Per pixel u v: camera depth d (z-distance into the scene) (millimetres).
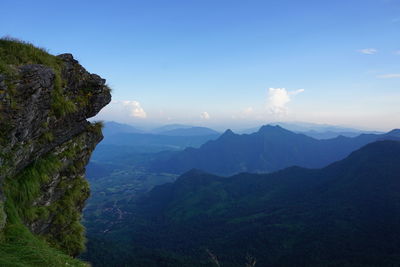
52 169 10117
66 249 10992
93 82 12766
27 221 8594
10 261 6020
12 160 7762
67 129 11211
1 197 7102
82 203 12625
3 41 9258
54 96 9875
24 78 8172
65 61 11727
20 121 7746
